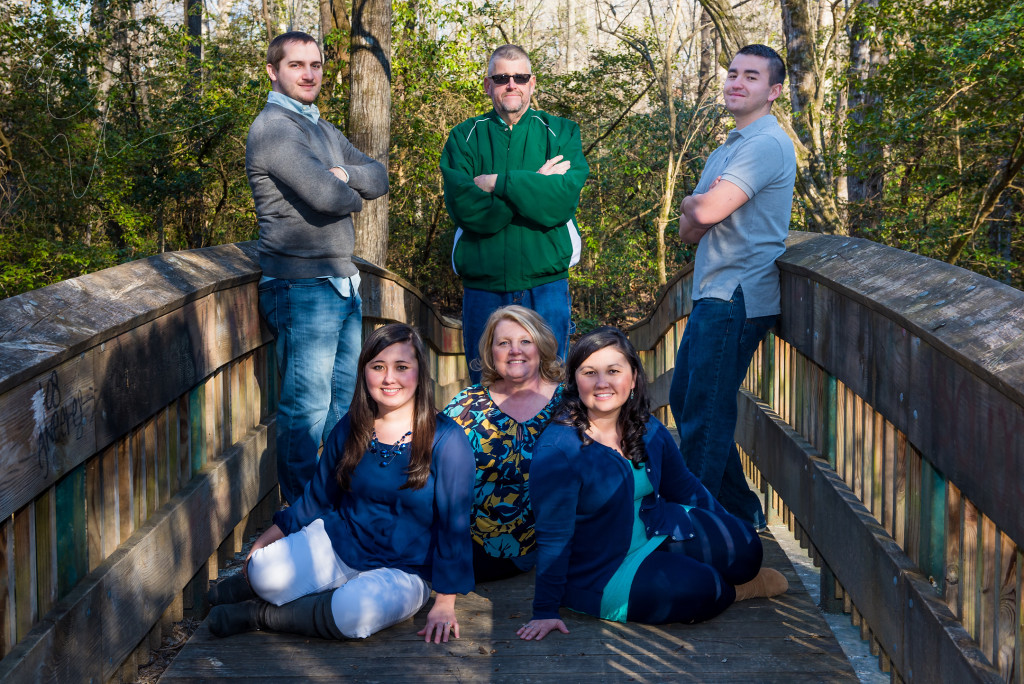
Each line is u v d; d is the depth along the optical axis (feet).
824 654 8.29
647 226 58.18
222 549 11.16
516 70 13.51
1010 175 36.86
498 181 13.17
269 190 10.88
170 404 9.46
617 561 8.95
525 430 9.84
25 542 6.52
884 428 8.16
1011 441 5.29
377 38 29.81
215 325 10.36
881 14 37.35
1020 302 6.08
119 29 49.75
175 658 8.38
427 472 8.87
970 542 6.29
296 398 11.35
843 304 8.97
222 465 10.56
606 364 8.63
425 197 54.19
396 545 9.11
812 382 10.69
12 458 6.12
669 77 52.08
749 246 10.75
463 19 50.31
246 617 8.81
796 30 38.83
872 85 37.81
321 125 11.63
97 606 7.41
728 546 9.16
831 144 42.04
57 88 43.04
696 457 11.21
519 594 9.84
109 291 8.36
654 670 8.04
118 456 8.16
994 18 31.30
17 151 42.96
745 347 11.00
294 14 66.95
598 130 59.31
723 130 59.21
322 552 8.86
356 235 30.27
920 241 39.81
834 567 9.29
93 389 7.42
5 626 6.21
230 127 50.60
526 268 13.80
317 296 11.22
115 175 47.19
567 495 8.68
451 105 50.26
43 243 42.24
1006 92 34.14
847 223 44.32
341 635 8.55
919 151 41.34
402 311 19.77
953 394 6.23
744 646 8.45
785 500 11.46
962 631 6.27
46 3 42.22
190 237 57.16
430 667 8.14
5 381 5.91
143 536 8.38
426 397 8.89
